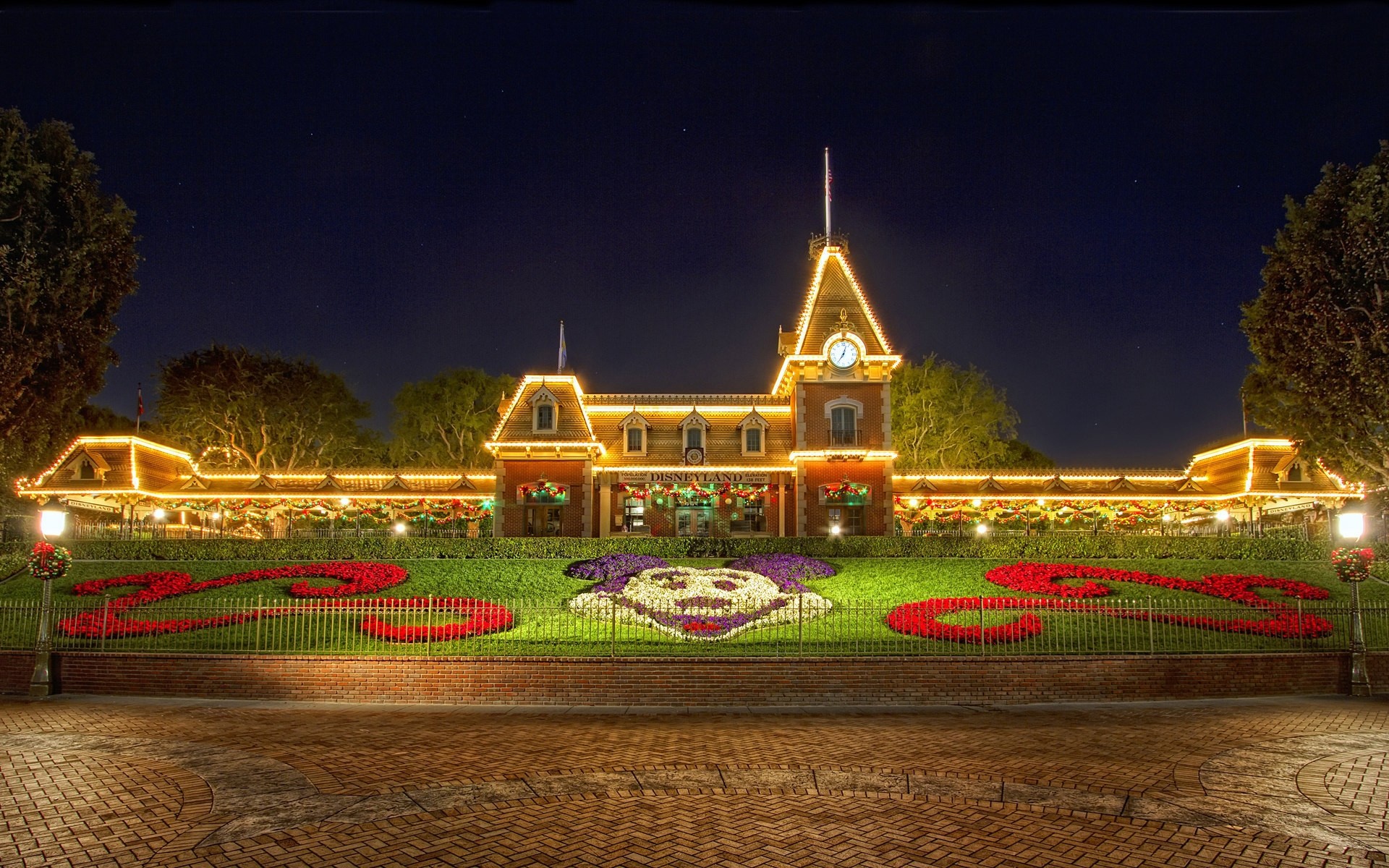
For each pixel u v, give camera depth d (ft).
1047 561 106.93
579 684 62.59
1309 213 122.52
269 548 106.32
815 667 62.80
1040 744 47.50
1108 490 138.31
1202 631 75.05
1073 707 61.16
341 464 214.28
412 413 210.59
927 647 68.13
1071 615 80.33
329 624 72.69
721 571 99.04
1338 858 29.73
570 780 39.19
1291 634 73.72
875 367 133.59
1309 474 136.05
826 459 131.13
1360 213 112.78
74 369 123.34
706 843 30.86
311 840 31.01
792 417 141.38
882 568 102.47
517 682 62.90
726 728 52.65
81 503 133.39
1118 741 48.52
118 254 127.54
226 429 192.65
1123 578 97.04
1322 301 115.96
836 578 99.19
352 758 43.50
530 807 34.99
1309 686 66.59
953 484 139.03
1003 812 34.53
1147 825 33.06
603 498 134.51
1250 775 40.45
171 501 135.95
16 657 66.28
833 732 51.31
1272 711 58.85
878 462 132.46
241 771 40.63
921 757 44.06
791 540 109.70
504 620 75.05
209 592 90.89
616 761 43.04
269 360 197.67
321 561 106.32
